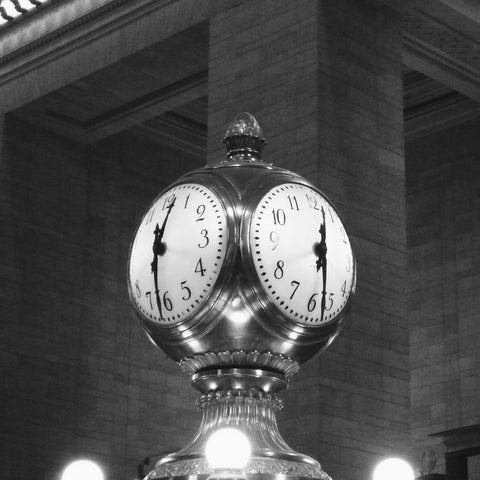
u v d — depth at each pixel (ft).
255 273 6.97
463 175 86.79
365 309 59.52
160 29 71.31
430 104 85.30
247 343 7.15
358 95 63.16
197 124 91.50
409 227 89.20
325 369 56.44
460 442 66.95
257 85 64.08
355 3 64.54
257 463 6.86
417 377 85.76
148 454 85.46
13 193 80.74
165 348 7.43
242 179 7.18
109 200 87.61
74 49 76.54
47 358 79.66
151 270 7.18
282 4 64.23
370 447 57.06
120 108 81.30
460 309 84.89
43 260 81.35
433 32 69.62
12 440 75.97
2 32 80.74
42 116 82.12
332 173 60.34
